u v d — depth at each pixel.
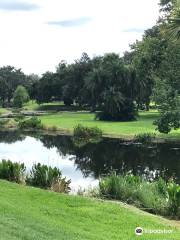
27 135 55.03
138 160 32.66
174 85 51.59
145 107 85.38
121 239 10.50
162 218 13.39
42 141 47.81
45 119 74.31
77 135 49.97
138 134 45.78
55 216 12.30
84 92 86.19
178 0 17.11
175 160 32.34
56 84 114.94
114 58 76.06
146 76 70.25
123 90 71.44
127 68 71.56
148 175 26.42
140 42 68.00
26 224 10.58
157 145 41.16
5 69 161.25
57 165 30.42
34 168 20.11
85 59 103.44
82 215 12.58
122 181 16.53
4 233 9.41
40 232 10.01
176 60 52.81
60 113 91.19
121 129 53.75
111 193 16.22
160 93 45.66
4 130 62.22
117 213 12.95
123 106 66.25
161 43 61.97
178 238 10.88
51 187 17.94
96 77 77.69
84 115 80.62
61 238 9.73
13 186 16.45
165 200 14.68
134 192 15.63
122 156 35.03
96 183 23.02
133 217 12.62
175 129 45.28
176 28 16.78
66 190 18.34
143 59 65.00
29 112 102.25
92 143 44.78
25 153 37.22
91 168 29.14
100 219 12.26
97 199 14.95
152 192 15.62
